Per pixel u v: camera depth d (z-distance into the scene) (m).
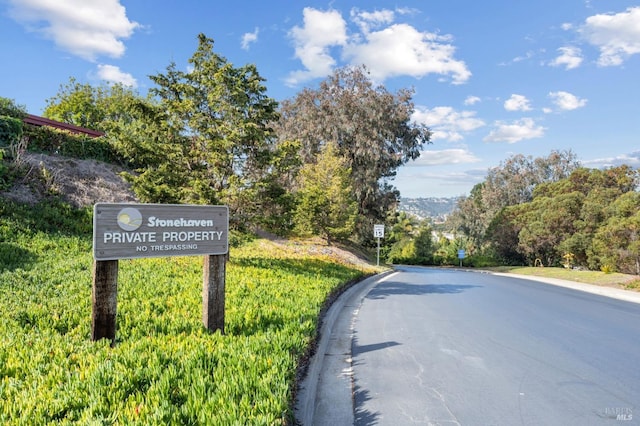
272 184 11.40
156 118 10.63
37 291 6.21
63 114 33.66
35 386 3.06
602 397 4.15
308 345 5.19
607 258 22.58
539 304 10.42
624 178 31.86
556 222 30.39
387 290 12.92
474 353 5.67
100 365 3.34
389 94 28.11
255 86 10.62
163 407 2.74
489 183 50.19
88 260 8.73
